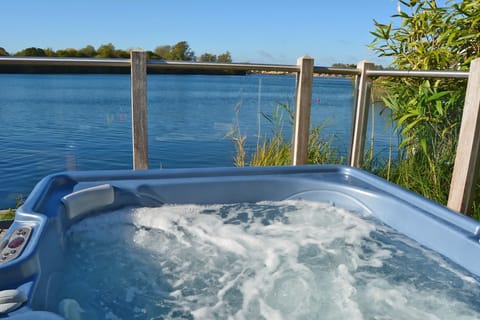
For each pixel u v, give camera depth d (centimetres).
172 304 155
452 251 171
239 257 190
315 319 147
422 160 293
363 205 222
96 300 156
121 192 215
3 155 554
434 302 155
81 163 527
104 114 902
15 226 152
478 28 298
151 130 736
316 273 177
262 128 358
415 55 331
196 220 221
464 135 217
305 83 281
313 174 249
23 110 982
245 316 148
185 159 531
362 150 309
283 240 204
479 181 254
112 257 188
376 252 192
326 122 347
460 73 221
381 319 146
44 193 187
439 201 267
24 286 116
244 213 232
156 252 194
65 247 178
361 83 297
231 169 239
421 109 293
